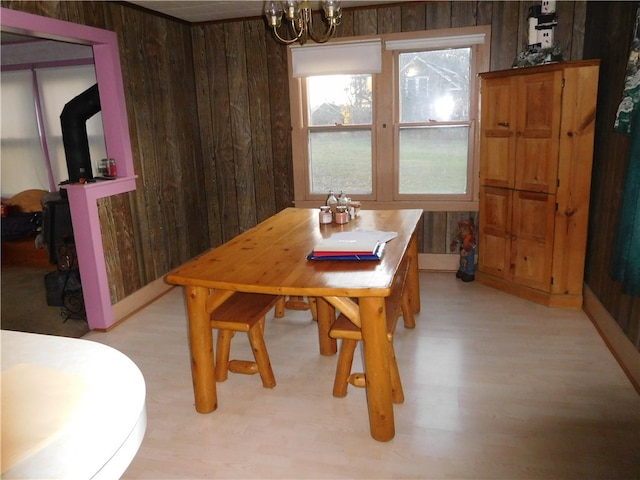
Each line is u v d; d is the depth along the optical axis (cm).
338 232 277
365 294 186
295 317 351
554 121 323
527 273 360
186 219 446
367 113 429
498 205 373
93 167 486
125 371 90
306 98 437
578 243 334
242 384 262
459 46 395
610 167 299
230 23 435
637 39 238
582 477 185
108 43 334
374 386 205
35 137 550
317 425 224
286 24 420
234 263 227
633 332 251
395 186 431
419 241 438
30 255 498
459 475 189
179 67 429
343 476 192
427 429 217
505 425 217
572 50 374
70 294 357
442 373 263
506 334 307
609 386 246
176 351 304
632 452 197
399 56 411
